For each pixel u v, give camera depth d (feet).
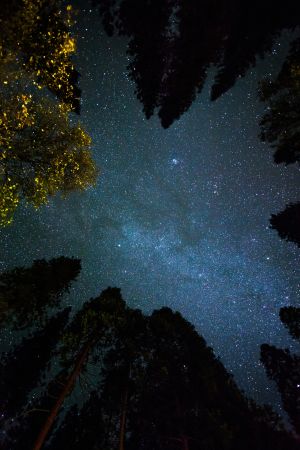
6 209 36.14
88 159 40.29
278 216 38.70
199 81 18.47
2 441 48.44
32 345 54.24
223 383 56.03
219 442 46.09
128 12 15.74
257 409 50.03
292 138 32.55
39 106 35.70
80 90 28.68
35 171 37.24
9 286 41.81
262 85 33.01
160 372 51.29
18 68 26.61
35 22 24.52
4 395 51.11
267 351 54.60
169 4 15.35
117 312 50.90
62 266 49.70
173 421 49.67
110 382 50.29
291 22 15.08
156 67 18.11
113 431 49.90
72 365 46.83
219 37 15.56
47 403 49.83
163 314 61.98
